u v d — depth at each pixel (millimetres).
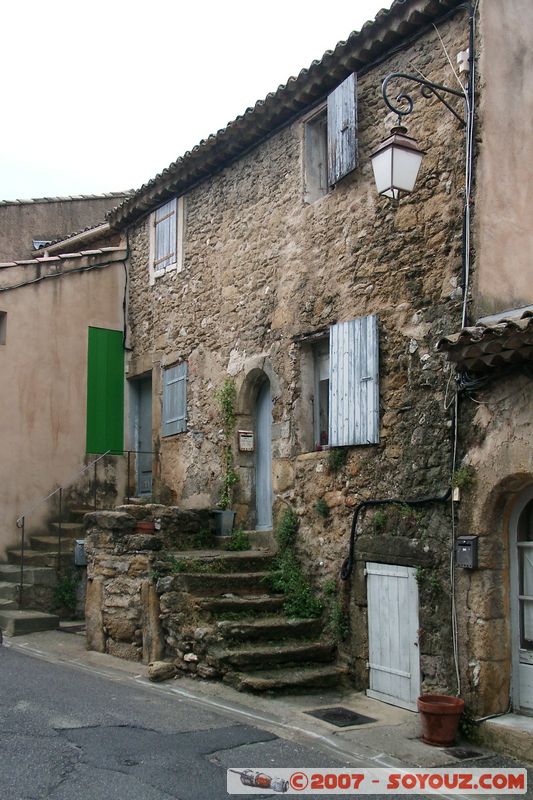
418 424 7234
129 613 8617
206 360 10836
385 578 7387
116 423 12719
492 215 6957
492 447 6379
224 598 8195
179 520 9492
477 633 6371
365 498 7777
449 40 7379
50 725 6016
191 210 11461
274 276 9578
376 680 7359
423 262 7406
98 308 12711
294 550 8742
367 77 8305
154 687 7453
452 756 5879
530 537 6445
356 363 7992
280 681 7227
